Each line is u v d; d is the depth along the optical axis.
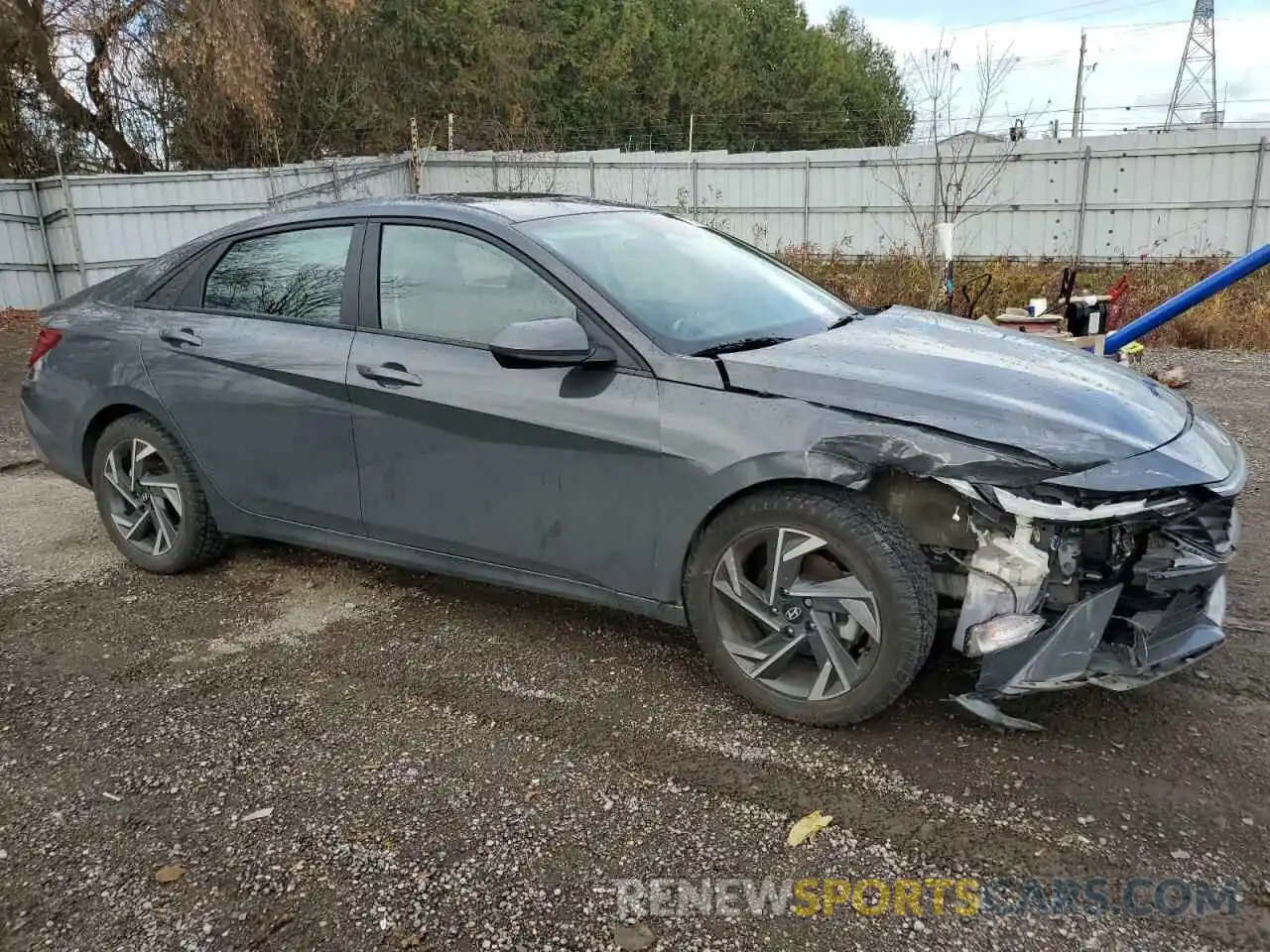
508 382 3.27
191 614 4.04
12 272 16.28
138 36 18.23
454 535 3.53
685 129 45.97
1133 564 2.83
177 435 4.15
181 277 4.21
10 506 5.57
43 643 3.80
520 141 29.67
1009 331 3.75
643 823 2.62
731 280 3.73
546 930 2.24
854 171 20.39
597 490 3.17
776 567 2.94
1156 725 3.00
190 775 2.88
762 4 53.94
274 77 20.73
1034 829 2.54
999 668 2.76
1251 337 10.84
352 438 3.65
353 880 2.42
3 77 18.70
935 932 2.21
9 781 2.87
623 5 43.19
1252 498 5.14
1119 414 2.85
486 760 2.93
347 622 3.93
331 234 3.81
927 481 2.84
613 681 3.38
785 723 3.07
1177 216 18.45
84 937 2.25
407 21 28.09
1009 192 19.39
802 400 2.86
